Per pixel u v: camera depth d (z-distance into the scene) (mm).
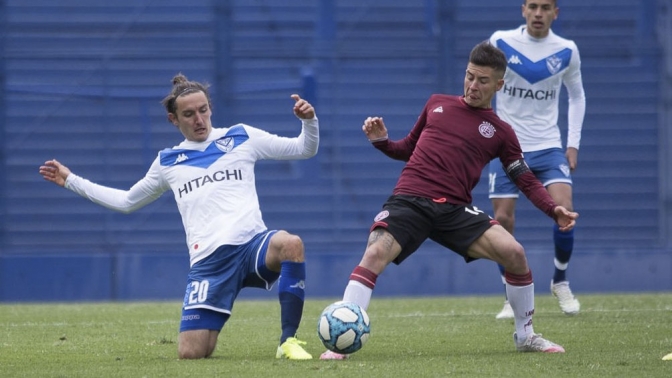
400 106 62812
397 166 60375
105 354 21656
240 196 20562
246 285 20672
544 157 30484
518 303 20625
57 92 54781
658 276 50281
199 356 20000
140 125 61844
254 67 62906
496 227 20375
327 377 16750
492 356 19938
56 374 17844
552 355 19906
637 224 60156
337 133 59625
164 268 49781
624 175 61219
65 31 64062
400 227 20125
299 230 58000
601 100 63281
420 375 16953
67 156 61031
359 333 18906
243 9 65875
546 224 58031
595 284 50250
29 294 49219
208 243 20188
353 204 58969
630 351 20578
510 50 30719
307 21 65625
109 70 63094
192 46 64188
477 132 20938
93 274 49500
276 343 23734
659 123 59625
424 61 63750
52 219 58312
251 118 61500
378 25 65750
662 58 56594
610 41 64375
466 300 40812
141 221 57531
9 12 64938
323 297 49375
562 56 30578
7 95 58344
